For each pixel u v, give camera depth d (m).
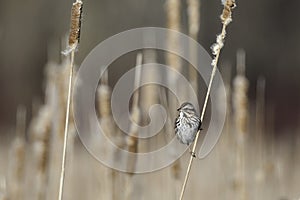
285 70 40.50
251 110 24.67
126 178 10.27
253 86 39.62
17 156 11.72
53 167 11.78
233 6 7.77
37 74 39.53
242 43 39.59
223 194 12.45
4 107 38.53
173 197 10.93
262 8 40.44
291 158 15.19
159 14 34.56
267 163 12.32
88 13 36.12
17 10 39.94
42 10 39.62
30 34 39.91
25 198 12.16
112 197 10.64
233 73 28.47
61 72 11.26
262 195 12.17
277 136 29.62
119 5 35.31
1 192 10.45
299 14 41.28
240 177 11.59
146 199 12.37
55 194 12.23
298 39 41.19
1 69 39.25
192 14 11.13
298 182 14.52
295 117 38.34
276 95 39.78
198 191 13.05
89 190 13.08
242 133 11.41
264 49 40.31
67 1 39.50
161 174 12.45
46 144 11.20
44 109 11.34
